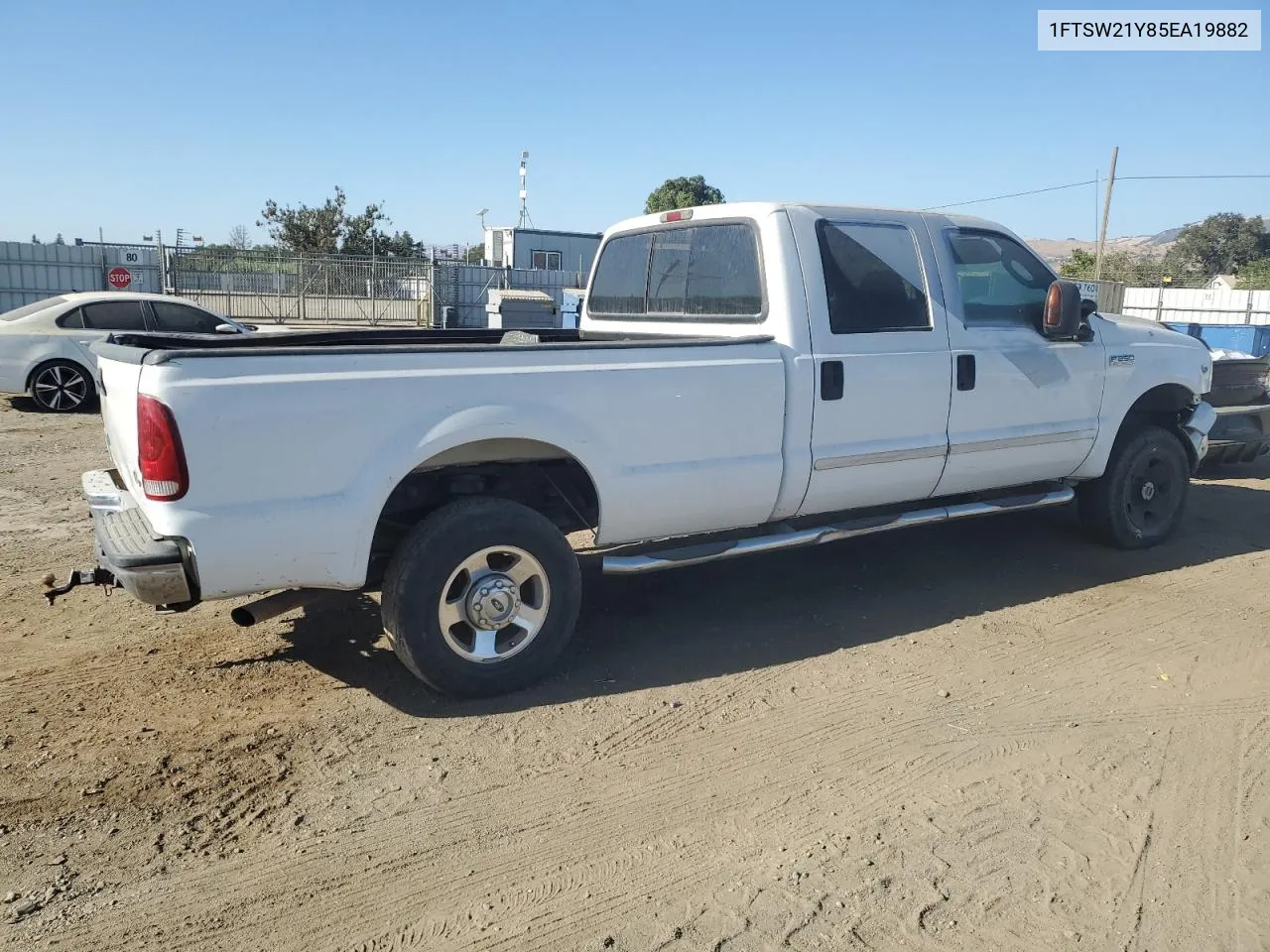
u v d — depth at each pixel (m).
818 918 2.81
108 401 4.18
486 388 3.99
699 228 5.32
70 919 2.77
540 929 2.77
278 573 3.71
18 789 3.42
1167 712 4.16
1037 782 3.58
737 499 4.67
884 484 5.14
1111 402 6.00
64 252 24.17
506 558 4.18
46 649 4.66
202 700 4.15
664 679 4.43
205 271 25.34
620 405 4.28
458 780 3.55
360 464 3.78
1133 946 2.71
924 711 4.14
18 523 6.94
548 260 36.75
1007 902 2.89
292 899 2.88
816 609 5.36
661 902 2.88
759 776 3.60
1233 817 3.37
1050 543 6.64
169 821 3.26
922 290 5.20
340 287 26.72
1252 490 8.64
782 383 4.69
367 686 4.31
